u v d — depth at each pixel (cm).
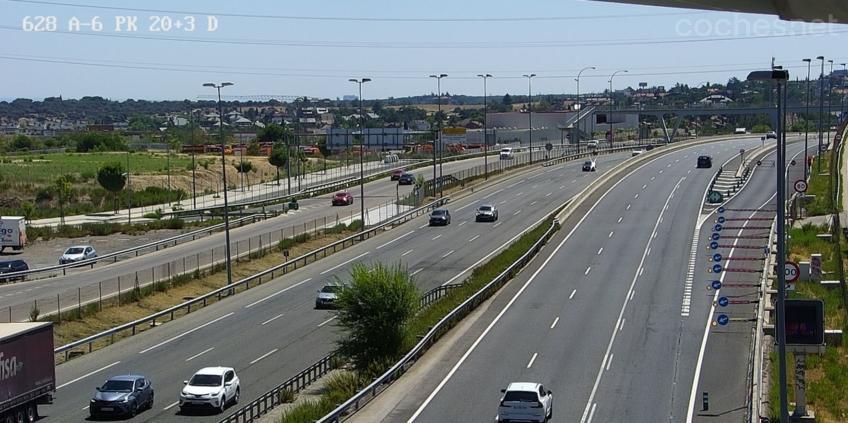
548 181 13262
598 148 18788
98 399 3981
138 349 5291
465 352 5050
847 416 3928
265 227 9819
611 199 10825
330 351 5175
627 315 5844
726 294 6272
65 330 5531
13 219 8775
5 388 3716
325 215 10662
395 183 13938
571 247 8181
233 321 5978
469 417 3909
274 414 3950
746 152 15362
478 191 12544
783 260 3422
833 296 5956
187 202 13050
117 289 6688
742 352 4947
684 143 17512
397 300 4816
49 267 7412
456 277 7131
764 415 3834
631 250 7931
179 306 6062
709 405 4053
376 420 3872
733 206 9806
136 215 11306
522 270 7319
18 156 19550
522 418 3719
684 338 5272
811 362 4750
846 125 14850
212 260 7650
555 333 5444
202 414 4059
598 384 4428
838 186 9750
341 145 19050
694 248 7856
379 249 8450
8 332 3806
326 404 3884
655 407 4047
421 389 4356
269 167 18225
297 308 6316
